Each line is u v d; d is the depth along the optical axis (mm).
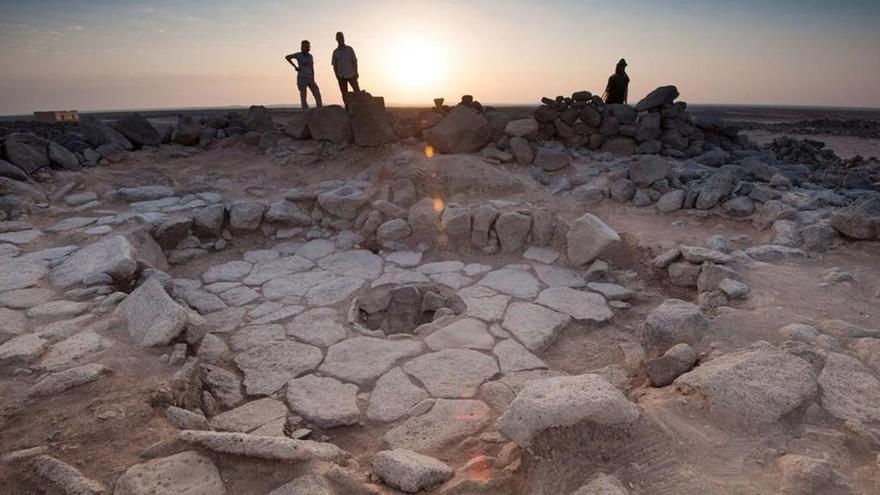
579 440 2371
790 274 4590
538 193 7363
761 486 2146
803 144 11625
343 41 9414
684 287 5078
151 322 3576
